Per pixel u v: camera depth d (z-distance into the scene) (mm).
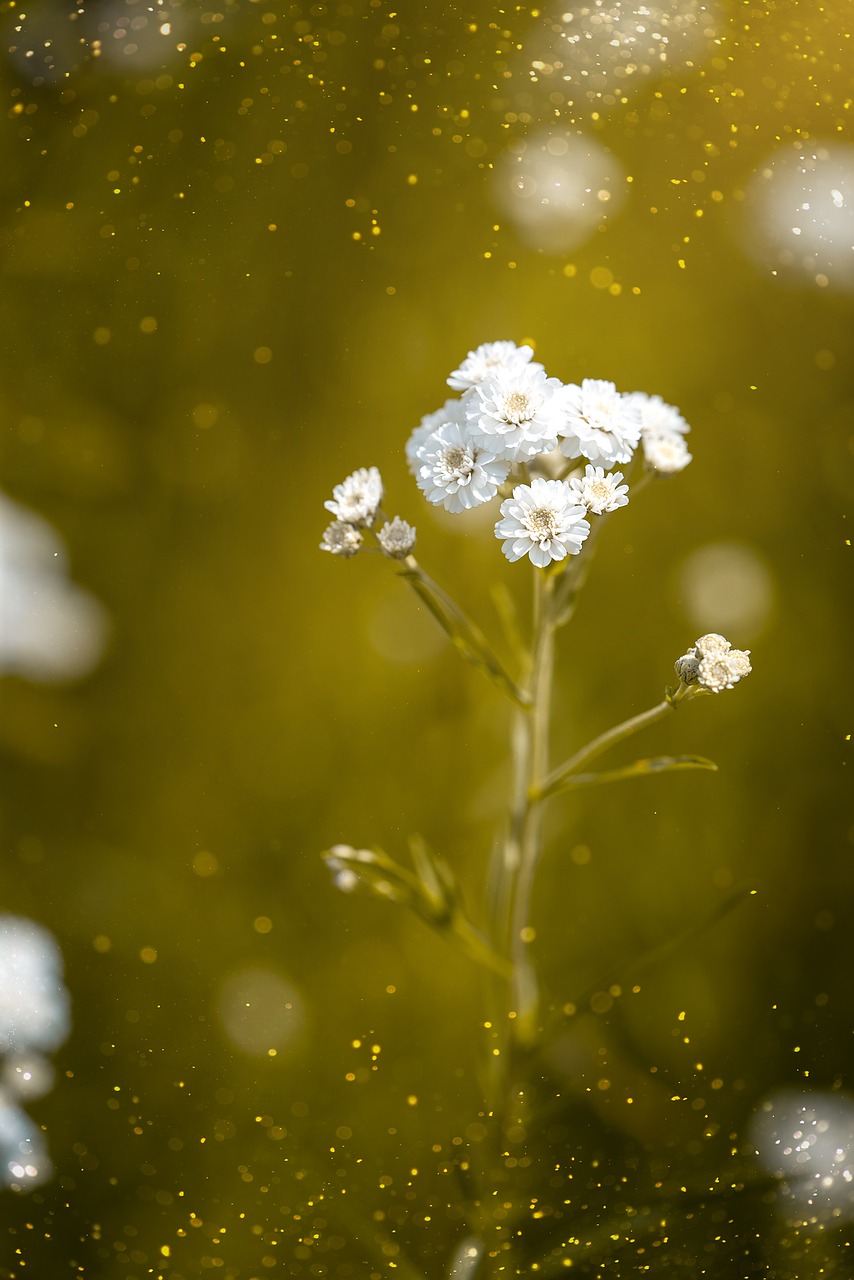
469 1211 589
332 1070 650
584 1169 605
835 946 661
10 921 650
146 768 737
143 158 707
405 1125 636
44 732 728
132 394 766
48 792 720
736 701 748
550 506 507
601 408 512
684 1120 617
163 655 767
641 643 772
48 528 755
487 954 575
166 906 687
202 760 747
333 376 790
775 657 756
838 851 679
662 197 693
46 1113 629
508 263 762
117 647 759
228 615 782
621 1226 580
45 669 728
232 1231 612
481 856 719
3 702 719
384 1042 657
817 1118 610
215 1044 653
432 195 731
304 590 791
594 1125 617
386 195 731
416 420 802
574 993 661
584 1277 588
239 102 710
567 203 706
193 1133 631
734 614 768
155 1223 615
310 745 753
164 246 732
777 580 775
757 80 673
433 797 740
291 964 673
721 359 782
